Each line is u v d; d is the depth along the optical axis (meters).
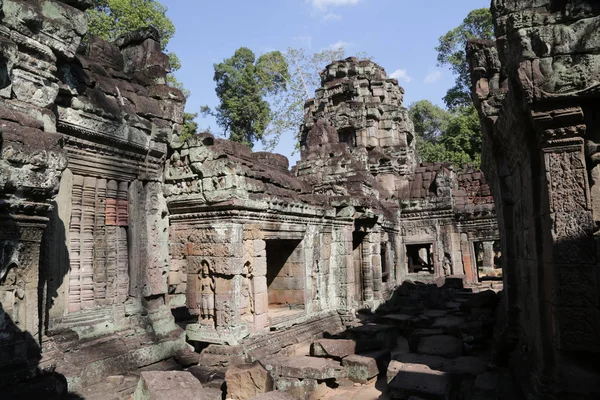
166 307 8.42
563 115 4.79
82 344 6.47
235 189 8.32
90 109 6.80
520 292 7.06
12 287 4.63
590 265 4.66
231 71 38.34
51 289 6.45
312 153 17.59
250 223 8.84
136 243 7.85
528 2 5.04
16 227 4.63
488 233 20.11
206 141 8.69
